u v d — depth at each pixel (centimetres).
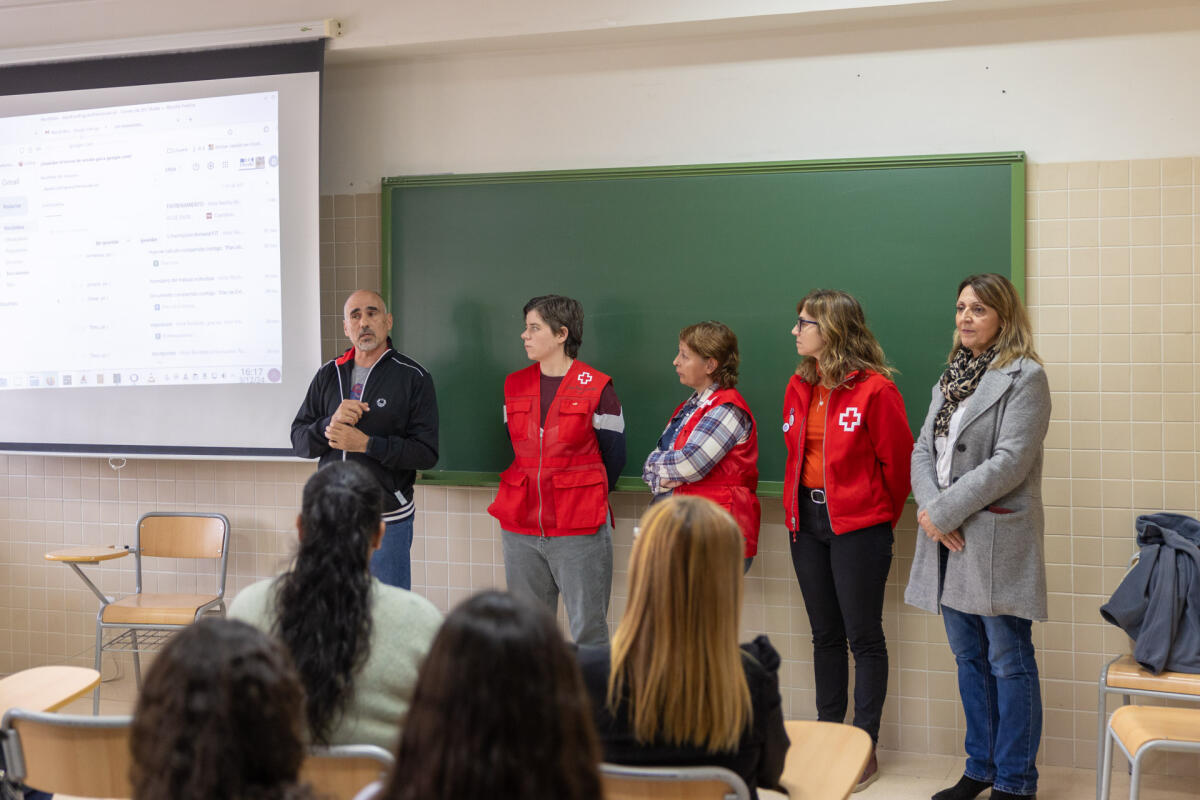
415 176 395
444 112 396
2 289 419
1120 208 338
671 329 372
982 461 291
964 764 335
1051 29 343
